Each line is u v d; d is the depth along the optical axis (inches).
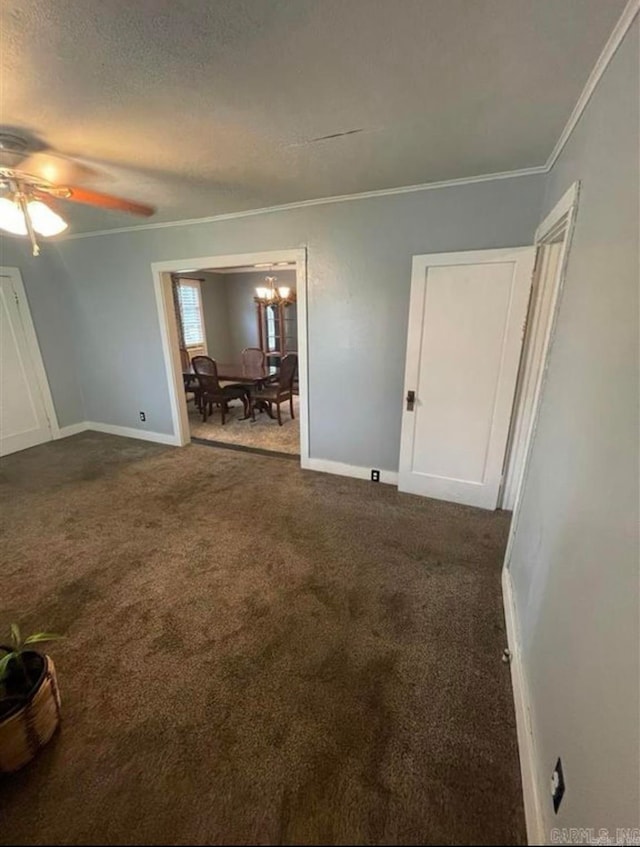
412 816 46.6
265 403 226.4
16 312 164.4
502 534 104.7
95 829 45.8
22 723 49.9
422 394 117.0
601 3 41.6
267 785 49.6
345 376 130.2
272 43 48.3
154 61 51.6
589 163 57.2
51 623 75.2
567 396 58.7
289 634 72.6
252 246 129.6
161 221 140.0
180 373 170.4
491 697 60.9
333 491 129.3
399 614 77.4
